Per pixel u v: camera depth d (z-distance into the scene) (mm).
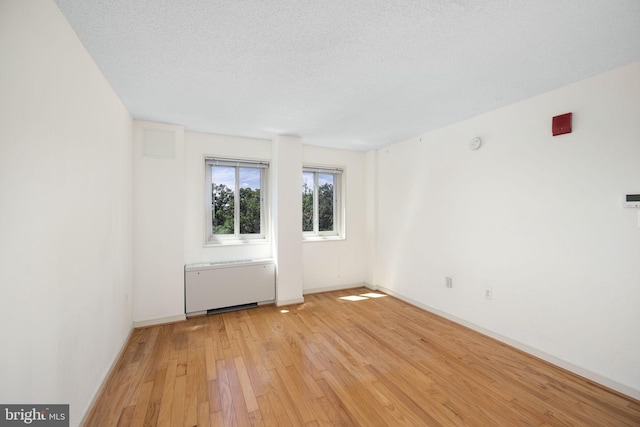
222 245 3777
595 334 2086
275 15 1416
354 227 4812
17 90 1072
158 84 2207
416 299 3826
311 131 3605
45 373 1263
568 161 2246
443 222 3412
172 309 3230
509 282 2674
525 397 1906
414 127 3416
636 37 1607
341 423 1668
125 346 2617
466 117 3045
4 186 1006
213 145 3715
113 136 2291
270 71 2018
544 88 2314
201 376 2150
